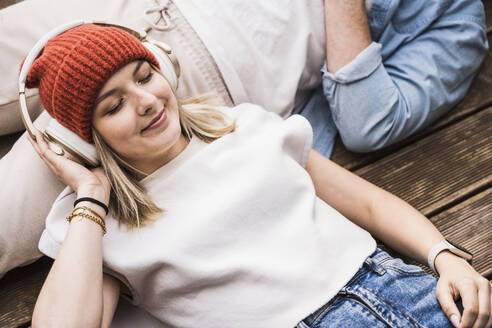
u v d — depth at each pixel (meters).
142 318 1.15
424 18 1.45
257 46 1.34
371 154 1.50
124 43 0.96
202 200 1.08
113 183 1.06
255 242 1.05
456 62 1.44
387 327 0.98
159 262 1.01
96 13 1.29
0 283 1.30
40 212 1.19
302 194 1.11
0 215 1.16
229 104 1.33
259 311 1.01
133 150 1.02
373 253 1.09
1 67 1.27
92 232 0.96
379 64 1.36
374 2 1.39
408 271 1.06
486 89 1.58
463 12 1.45
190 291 1.04
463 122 1.53
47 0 1.30
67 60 0.92
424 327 0.97
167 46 1.11
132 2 1.31
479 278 1.03
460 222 1.37
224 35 1.30
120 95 0.96
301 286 1.02
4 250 1.19
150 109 0.98
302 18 1.36
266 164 1.10
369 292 1.01
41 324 0.88
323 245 1.06
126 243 1.03
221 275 1.02
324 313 1.01
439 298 1.02
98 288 0.93
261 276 1.02
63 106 0.96
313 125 1.54
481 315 0.98
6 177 1.19
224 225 1.04
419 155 1.48
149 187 1.09
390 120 1.38
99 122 0.98
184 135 1.15
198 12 1.30
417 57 1.44
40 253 1.24
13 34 1.27
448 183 1.43
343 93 1.38
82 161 1.05
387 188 1.44
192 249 1.02
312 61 1.45
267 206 1.07
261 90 1.38
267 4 1.33
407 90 1.41
